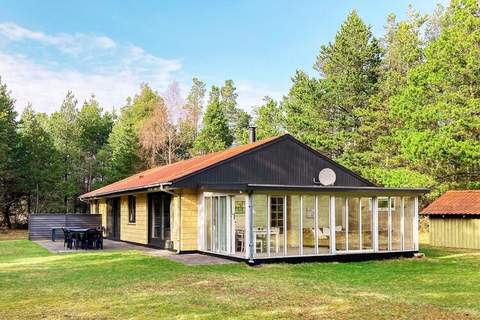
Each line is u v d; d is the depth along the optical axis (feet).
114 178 133.08
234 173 54.75
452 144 68.80
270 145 56.59
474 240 64.08
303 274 39.22
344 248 50.16
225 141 153.58
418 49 98.27
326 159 59.52
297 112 111.45
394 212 52.95
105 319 23.36
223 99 193.88
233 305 26.27
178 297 28.60
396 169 80.94
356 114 98.07
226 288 31.68
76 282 34.63
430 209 70.03
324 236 49.96
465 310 25.22
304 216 49.24
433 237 70.28
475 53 72.43
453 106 71.97
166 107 159.63
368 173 83.76
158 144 153.17
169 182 52.19
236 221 49.26
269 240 46.91
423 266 45.14
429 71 77.71
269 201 47.24
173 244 57.67
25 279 36.24
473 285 34.01
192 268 42.45
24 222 130.31
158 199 63.41
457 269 42.93
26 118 138.51
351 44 106.22
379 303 26.78
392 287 32.91
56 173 123.44
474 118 69.82
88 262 47.26
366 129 95.66
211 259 49.37
